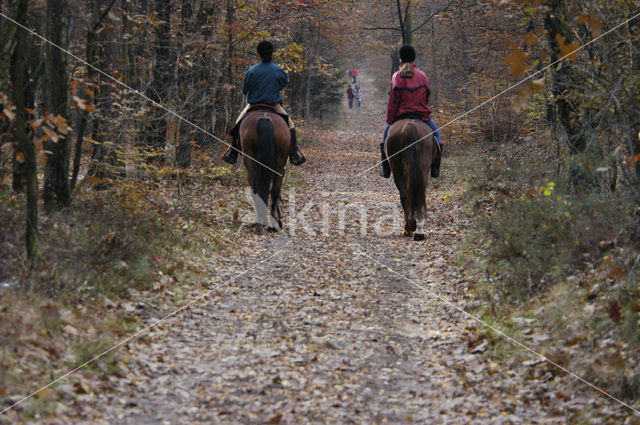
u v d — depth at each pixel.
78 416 4.82
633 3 7.86
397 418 5.22
